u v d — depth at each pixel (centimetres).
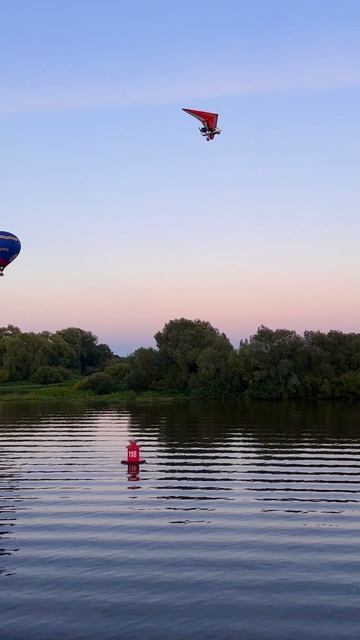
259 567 2011
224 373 10662
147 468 3675
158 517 2570
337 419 6812
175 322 11800
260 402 9844
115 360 15712
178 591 1834
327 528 2412
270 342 10638
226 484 3212
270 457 4066
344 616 1672
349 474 3475
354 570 1980
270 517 2569
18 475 3466
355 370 10600
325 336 10869
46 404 9431
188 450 4394
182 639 1565
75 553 2144
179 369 11344
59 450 4403
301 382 10406
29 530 2397
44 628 1625
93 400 10238
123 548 2194
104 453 4253
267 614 1689
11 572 1983
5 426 6144
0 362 13850
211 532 2366
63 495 2966
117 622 1653
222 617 1675
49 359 14312
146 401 10131
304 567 2008
